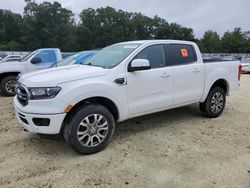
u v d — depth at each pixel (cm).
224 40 10069
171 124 582
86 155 434
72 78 417
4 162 414
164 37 9900
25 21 8519
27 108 411
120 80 457
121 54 498
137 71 479
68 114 422
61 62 815
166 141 490
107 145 466
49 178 370
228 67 641
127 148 459
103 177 371
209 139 503
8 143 485
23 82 431
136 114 489
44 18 8100
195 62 579
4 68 925
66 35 8138
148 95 497
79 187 350
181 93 550
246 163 413
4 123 599
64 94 403
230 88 652
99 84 431
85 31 8106
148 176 374
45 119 404
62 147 465
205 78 592
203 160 420
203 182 361
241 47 9894
